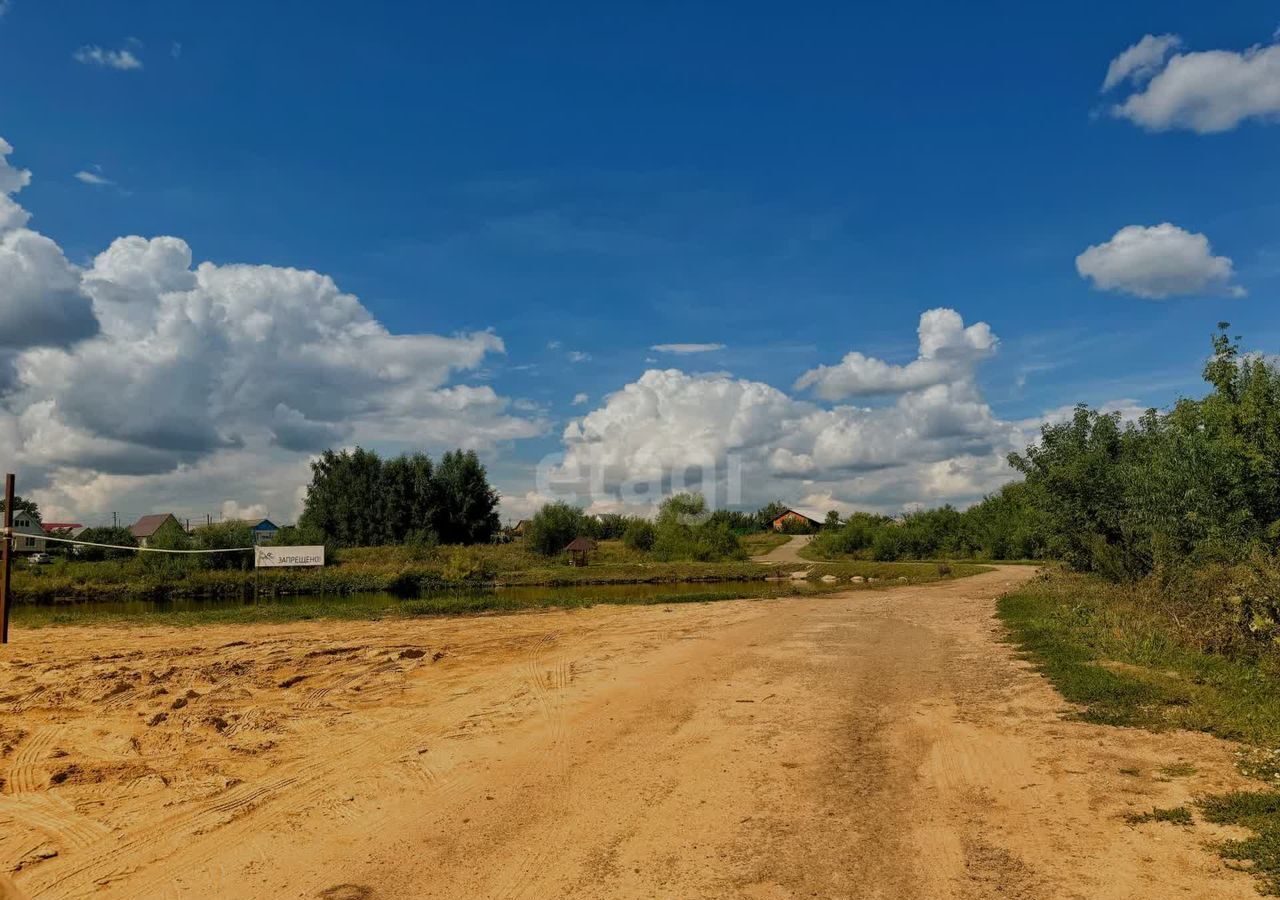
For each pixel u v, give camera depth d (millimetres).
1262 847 5125
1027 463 26219
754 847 5660
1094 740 7832
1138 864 5113
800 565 47250
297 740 8828
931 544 58906
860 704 9781
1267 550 15789
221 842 5945
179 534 42281
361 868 5457
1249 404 17781
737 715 9438
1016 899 4758
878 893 4914
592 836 5938
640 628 18344
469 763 7828
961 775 7031
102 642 17281
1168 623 13562
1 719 9938
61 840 6012
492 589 37000
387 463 64062
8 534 16391
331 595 34250
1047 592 20891
